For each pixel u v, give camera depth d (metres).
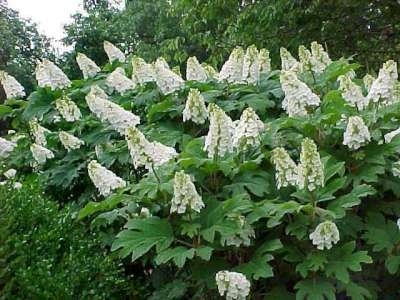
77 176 4.18
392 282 3.43
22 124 5.12
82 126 4.42
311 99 3.57
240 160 3.41
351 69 4.49
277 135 3.57
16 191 3.37
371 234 3.22
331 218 3.00
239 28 10.35
